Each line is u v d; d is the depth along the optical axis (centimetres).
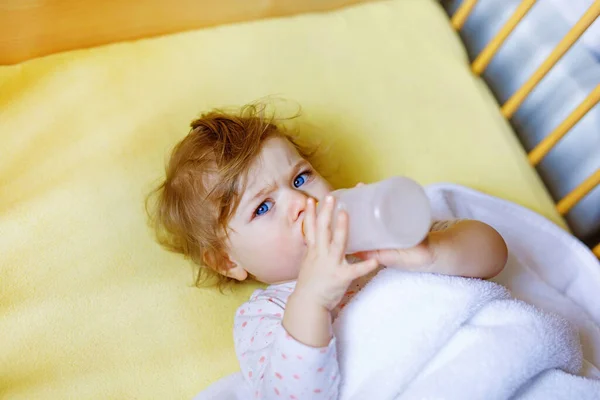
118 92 118
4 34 113
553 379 79
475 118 122
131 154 112
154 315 101
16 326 97
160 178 111
